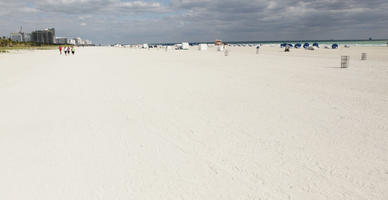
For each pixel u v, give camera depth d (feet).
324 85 41.16
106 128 22.15
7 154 17.19
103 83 44.19
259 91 36.83
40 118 25.04
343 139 19.25
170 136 20.22
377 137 19.53
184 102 30.81
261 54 136.77
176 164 15.70
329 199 12.16
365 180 13.74
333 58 99.91
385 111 26.37
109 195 12.59
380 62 80.38
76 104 30.17
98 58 116.26
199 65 75.92
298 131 21.01
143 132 21.16
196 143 18.81
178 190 12.98
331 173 14.47
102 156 16.80
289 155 16.74
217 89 38.47
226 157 16.55
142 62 89.30
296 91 36.65
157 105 29.53
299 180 13.80
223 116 25.22
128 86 41.29
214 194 12.60
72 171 14.92
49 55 145.59
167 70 63.16
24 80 47.62
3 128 22.27
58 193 12.80
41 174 14.62
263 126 22.27
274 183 13.53
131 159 16.38
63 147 18.22
